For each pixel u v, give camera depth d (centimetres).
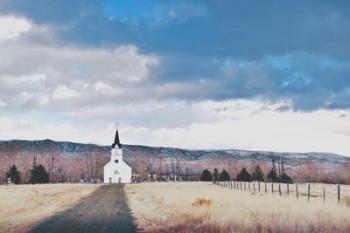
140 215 3173
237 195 4681
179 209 3128
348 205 3120
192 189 7106
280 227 1934
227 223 2103
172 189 7281
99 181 19200
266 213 2438
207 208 2880
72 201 4800
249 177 15400
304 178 16650
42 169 15525
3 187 8506
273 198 3816
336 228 1911
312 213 2342
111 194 6544
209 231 2050
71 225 2555
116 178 17875
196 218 2494
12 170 14938
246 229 1956
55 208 3803
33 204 3950
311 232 1869
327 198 3950
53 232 2236
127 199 5238
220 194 4941
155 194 5641
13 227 2428
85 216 3112
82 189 8475
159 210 3431
